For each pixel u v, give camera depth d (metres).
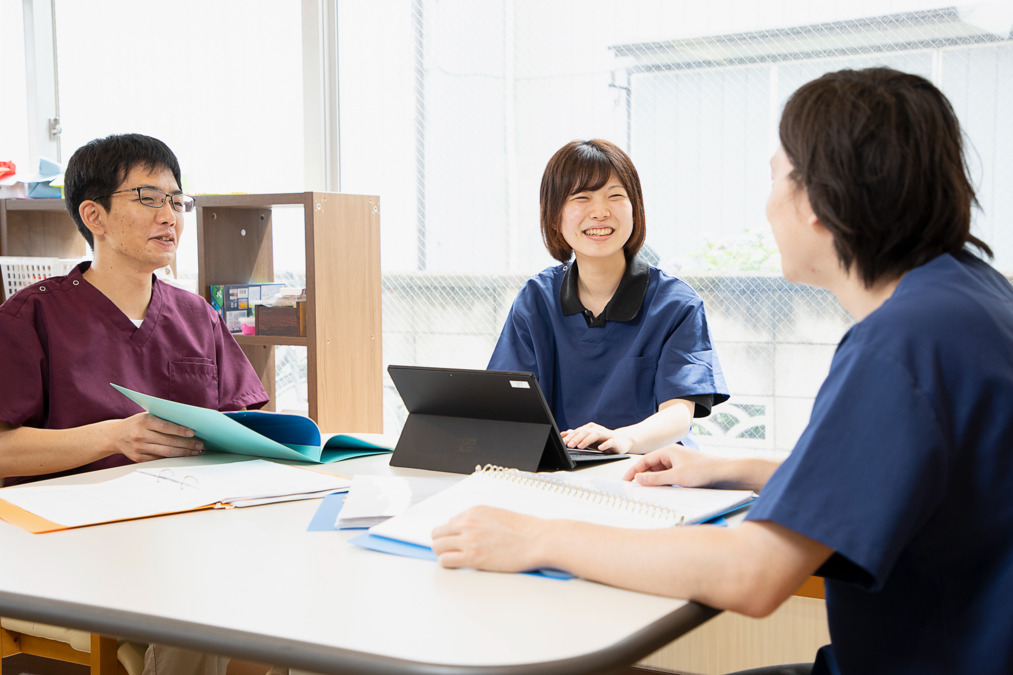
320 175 2.87
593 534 0.84
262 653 0.71
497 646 0.69
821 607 2.09
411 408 1.42
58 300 1.68
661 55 2.47
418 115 2.77
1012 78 2.16
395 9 2.77
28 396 1.61
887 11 2.26
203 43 3.04
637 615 0.75
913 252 0.82
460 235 2.75
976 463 0.76
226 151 3.02
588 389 1.89
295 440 1.50
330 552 0.94
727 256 2.43
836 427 0.76
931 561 0.79
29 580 0.86
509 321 1.97
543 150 2.63
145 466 1.40
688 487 1.17
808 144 0.83
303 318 2.44
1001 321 0.78
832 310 2.34
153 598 0.80
